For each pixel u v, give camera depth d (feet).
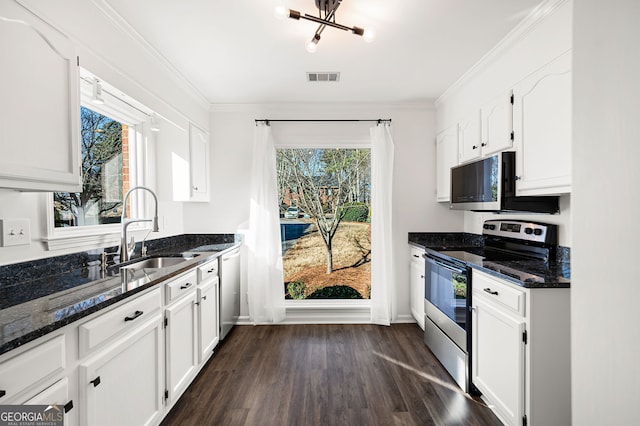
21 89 3.46
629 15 2.25
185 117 8.71
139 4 5.36
